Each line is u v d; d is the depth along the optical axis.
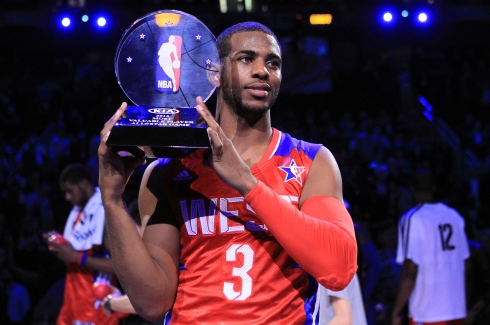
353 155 18.62
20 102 23.58
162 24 2.47
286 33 27.64
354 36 28.33
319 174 2.53
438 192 16.52
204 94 2.47
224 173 2.26
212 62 2.47
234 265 2.42
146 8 27.44
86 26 26.83
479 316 7.08
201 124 2.26
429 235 6.51
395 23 26.98
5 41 28.03
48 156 18.20
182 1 27.39
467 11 28.75
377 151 19.16
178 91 2.47
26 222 10.91
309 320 2.49
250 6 27.70
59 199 16.23
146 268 2.38
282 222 2.26
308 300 2.51
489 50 29.08
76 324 5.97
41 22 27.94
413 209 6.71
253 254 2.42
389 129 21.73
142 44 2.46
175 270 2.50
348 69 28.20
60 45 27.98
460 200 16.09
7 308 8.62
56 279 9.13
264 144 2.58
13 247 10.09
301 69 26.08
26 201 14.48
